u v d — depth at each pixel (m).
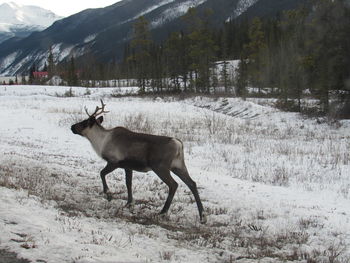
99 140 9.12
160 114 31.97
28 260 5.10
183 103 39.84
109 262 5.32
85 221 7.27
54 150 17.11
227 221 8.69
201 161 16.50
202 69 53.62
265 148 19.34
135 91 60.50
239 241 7.45
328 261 6.68
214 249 6.83
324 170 15.05
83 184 10.65
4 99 45.66
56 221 6.74
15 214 6.54
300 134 24.22
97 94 56.28
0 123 24.23
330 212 9.77
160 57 71.00
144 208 9.10
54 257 5.25
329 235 8.11
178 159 8.66
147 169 8.88
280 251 7.11
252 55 56.88
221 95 46.09
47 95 53.56
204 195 10.58
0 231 5.77
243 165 15.88
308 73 32.44
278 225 8.57
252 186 11.91
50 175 11.13
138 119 26.08
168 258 6.02
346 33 29.58
